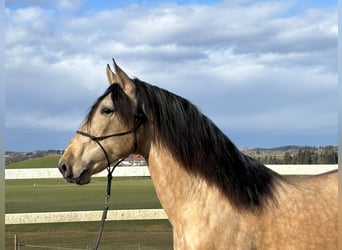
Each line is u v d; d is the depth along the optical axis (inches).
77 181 133.3
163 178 136.6
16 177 262.4
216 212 129.0
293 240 128.3
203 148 134.8
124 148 135.8
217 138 136.3
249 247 127.2
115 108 133.3
